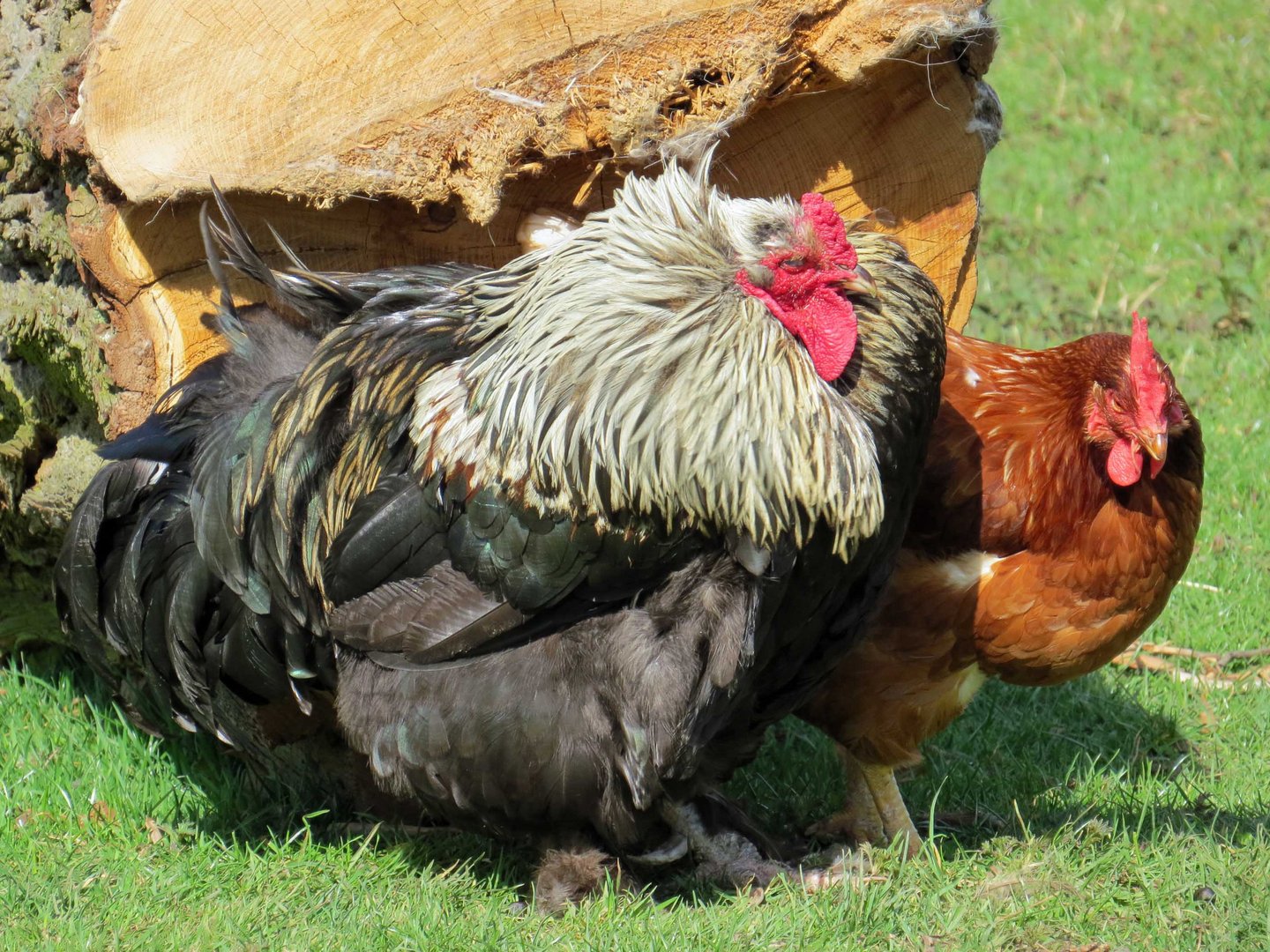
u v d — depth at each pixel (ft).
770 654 20.65
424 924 20.74
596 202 24.18
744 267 18.98
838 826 24.80
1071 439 21.95
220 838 23.76
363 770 25.07
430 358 20.51
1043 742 27.45
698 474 18.79
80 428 25.11
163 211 21.81
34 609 28.53
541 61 21.76
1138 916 20.94
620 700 19.81
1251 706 28.27
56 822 23.95
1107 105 55.98
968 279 26.76
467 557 19.56
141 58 20.61
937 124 24.59
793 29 22.35
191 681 23.15
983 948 20.02
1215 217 48.88
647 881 23.35
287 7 20.86
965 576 22.25
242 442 21.61
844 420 19.33
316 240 23.31
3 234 23.17
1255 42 59.36
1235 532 34.76
